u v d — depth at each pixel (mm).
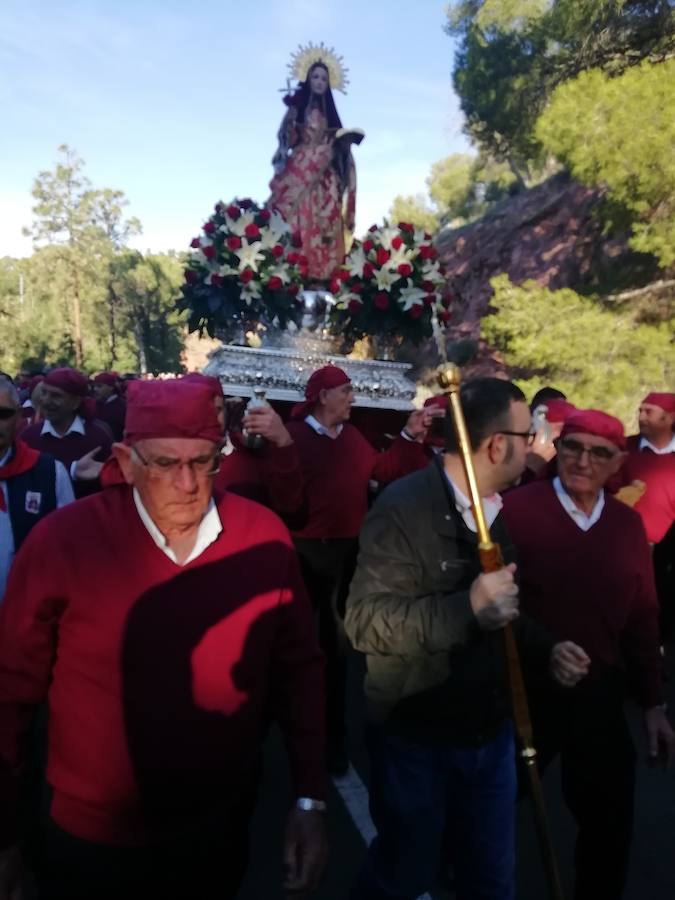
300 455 4262
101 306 44125
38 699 1864
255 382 5602
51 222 44812
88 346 44219
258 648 1902
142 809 1800
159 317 43156
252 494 3521
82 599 1772
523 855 3330
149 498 1761
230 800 1911
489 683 2193
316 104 6988
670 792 3844
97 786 1787
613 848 2586
